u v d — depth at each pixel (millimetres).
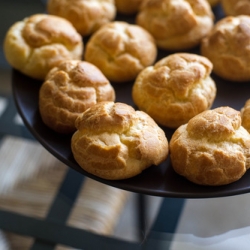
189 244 406
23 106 424
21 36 441
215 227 412
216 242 405
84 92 399
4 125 516
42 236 442
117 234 444
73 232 442
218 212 419
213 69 443
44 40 434
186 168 369
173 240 409
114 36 443
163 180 376
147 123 381
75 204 467
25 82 442
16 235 451
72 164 382
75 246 433
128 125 373
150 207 428
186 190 371
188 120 407
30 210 461
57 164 498
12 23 568
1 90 586
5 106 561
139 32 452
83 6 467
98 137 371
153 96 407
